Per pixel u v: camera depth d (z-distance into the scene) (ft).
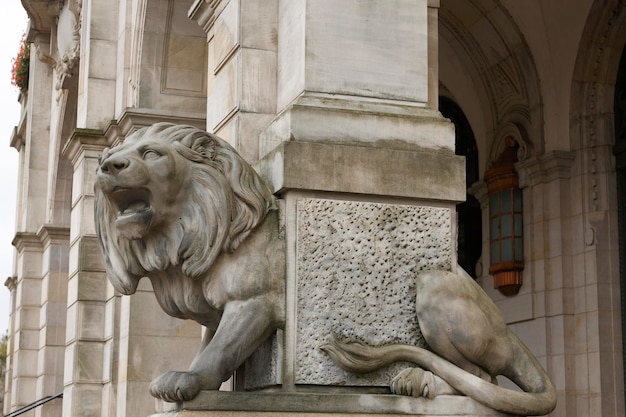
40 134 73.72
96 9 45.96
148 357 36.65
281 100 22.12
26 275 72.38
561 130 42.11
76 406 42.32
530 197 43.04
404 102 21.20
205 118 39.42
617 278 40.70
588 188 41.34
